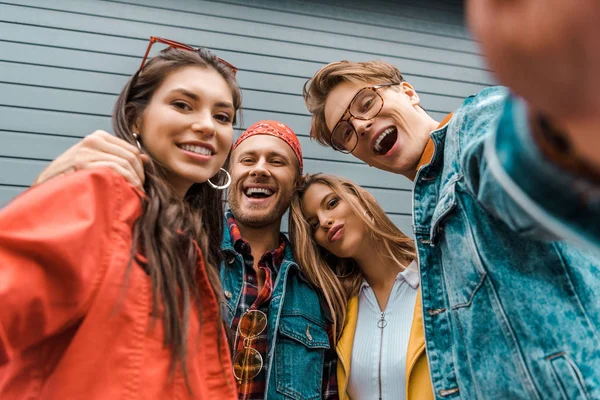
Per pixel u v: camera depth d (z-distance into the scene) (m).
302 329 1.65
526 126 0.20
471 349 1.08
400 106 1.58
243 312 1.63
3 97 2.66
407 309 1.64
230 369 0.83
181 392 0.71
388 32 3.57
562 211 0.19
